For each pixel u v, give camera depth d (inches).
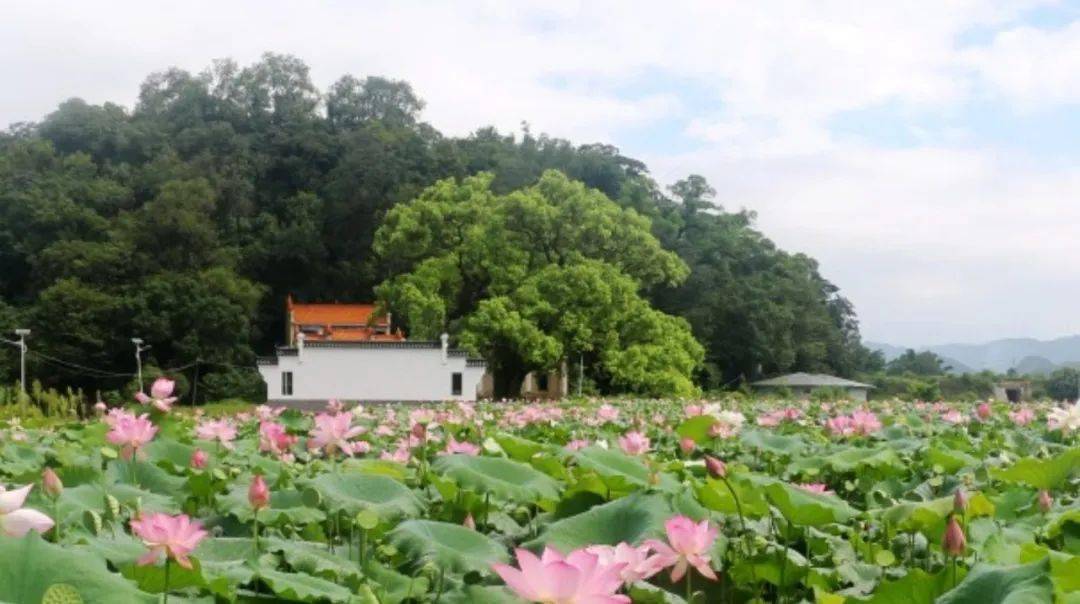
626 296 1838.1
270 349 3070.9
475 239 1958.7
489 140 3688.5
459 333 1980.8
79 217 2797.7
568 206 1921.8
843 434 329.4
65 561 109.8
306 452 305.0
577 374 2018.9
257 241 3100.4
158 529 118.0
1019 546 150.2
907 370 3513.8
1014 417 463.5
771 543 161.6
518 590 93.3
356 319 2741.1
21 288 2810.0
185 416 547.5
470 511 186.9
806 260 3031.5
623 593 133.3
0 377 2279.8
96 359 2432.3
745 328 2620.6
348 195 3164.4
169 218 2689.5
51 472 152.5
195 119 3636.8
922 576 123.0
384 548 147.9
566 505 186.4
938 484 224.4
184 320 2502.5
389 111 4015.8
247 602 130.3
